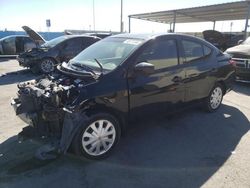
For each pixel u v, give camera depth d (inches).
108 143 146.6
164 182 124.3
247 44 365.1
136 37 173.2
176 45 177.9
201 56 197.6
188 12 836.0
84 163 139.2
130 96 149.6
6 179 124.3
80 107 132.0
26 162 138.3
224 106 238.5
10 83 331.9
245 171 133.7
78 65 163.8
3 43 668.1
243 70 314.7
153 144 161.9
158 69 163.9
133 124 158.9
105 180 125.4
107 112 143.4
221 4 658.8
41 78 172.1
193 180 126.0
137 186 121.2
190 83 186.4
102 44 182.2
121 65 147.7
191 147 158.9
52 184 121.6
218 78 211.5
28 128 158.6
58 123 137.3
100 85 138.8
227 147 159.6
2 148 152.3
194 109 225.9
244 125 193.9
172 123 195.0
